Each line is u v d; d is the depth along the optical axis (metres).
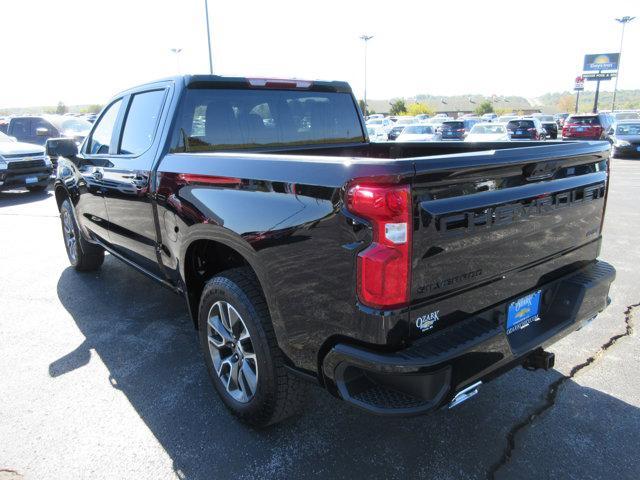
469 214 2.07
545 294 2.66
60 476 2.46
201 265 3.17
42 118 15.34
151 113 3.57
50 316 4.43
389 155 4.31
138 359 3.65
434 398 1.99
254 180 2.43
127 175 3.63
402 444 2.67
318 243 2.11
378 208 1.86
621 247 6.39
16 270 5.79
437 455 2.57
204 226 2.75
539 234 2.46
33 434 2.79
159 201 3.24
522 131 24.19
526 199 2.31
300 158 2.23
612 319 4.16
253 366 2.71
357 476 2.44
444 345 2.03
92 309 4.59
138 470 2.51
